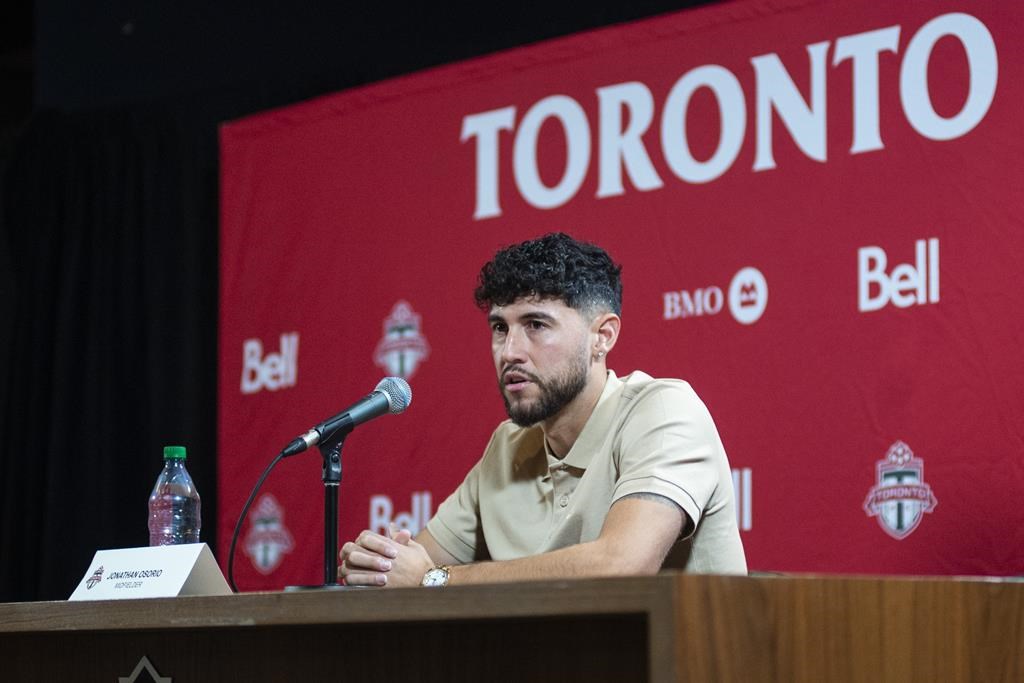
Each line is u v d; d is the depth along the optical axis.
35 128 13.57
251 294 11.70
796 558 8.73
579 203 10.04
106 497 12.66
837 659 4.25
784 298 8.99
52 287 13.30
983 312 8.17
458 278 10.61
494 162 10.52
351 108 11.38
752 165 9.25
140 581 5.57
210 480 12.27
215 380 12.41
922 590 4.65
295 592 4.61
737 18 9.44
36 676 5.80
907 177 8.56
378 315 11.00
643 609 3.83
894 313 8.52
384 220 11.06
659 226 9.62
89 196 13.20
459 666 4.56
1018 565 7.88
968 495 8.11
